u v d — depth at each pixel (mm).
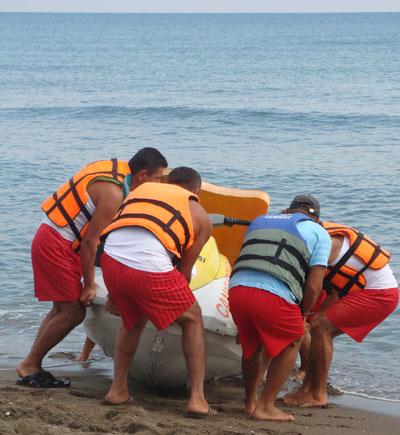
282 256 7324
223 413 7621
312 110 46812
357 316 8367
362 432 7359
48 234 7918
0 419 6352
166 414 7270
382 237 18281
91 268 7934
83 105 51719
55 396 7535
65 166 28453
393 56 110312
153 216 7078
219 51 130250
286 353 7430
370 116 43625
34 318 12164
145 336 7758
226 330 8094
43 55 123125
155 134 38781
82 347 10750
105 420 6609
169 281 7031
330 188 24203
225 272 8719
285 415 7512
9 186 24141
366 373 10109
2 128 41281
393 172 26734
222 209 9133
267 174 27047
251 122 42594
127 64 98562
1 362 9938
